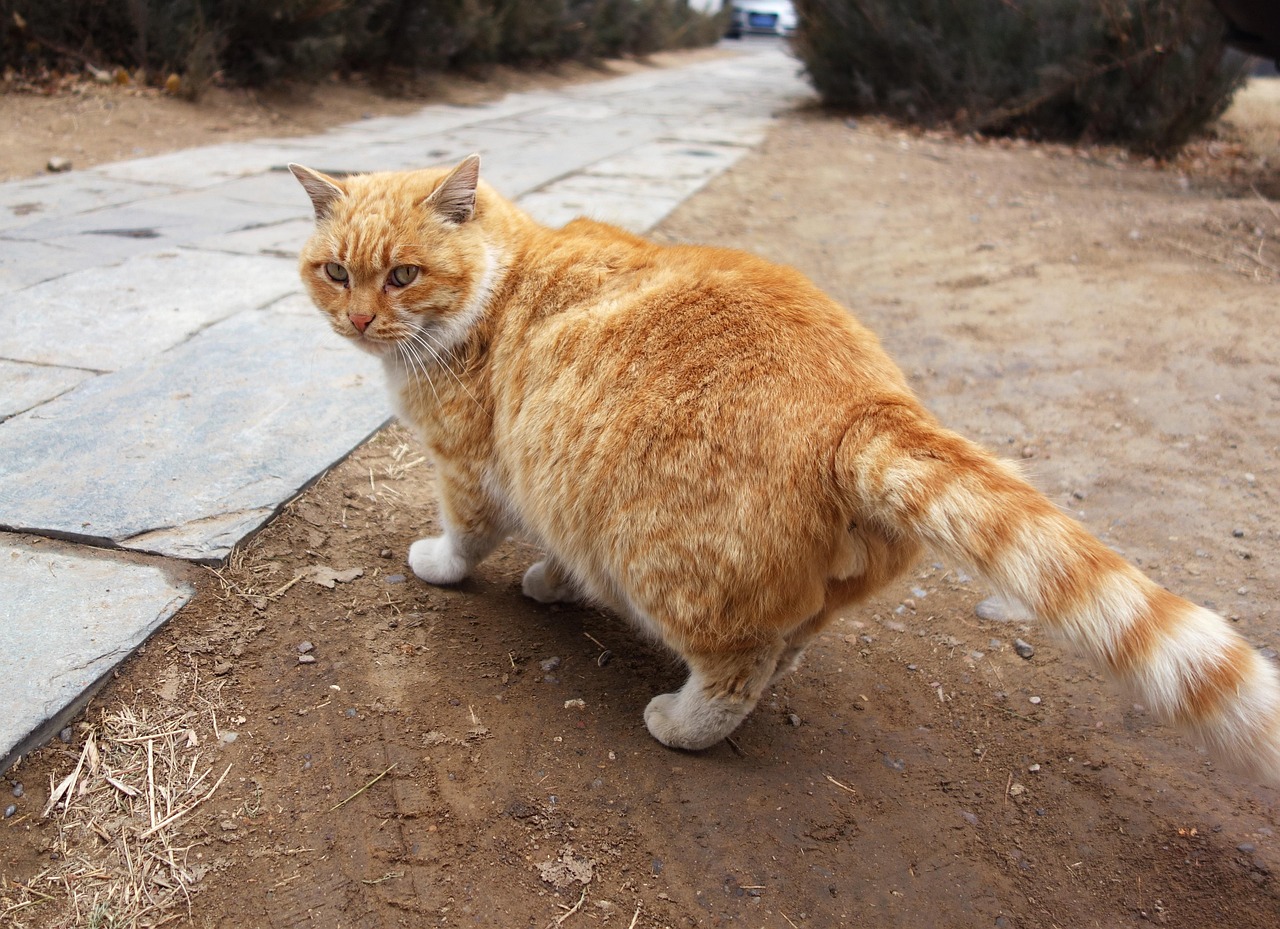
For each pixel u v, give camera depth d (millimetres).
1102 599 419
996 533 429
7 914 434
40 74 2021
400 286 585
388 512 723
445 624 630
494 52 3289
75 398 797
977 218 1589
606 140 2203
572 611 664
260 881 461
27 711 497
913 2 2482
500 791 518
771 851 506
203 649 565
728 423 486
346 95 2537
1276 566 729
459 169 583
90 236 1225
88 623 558
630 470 502
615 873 487
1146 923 488
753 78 4164
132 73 2152
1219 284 1232
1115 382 999
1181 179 1887
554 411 538
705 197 1641
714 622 504
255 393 832
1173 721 418
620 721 575
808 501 474
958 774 568
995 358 1058
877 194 1766
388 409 828
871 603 711
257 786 501
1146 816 543
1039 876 509
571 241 615
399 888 466
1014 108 2311
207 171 1663
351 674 575
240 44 2266
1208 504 804
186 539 632
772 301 533
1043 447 887
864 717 606
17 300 983
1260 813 543
